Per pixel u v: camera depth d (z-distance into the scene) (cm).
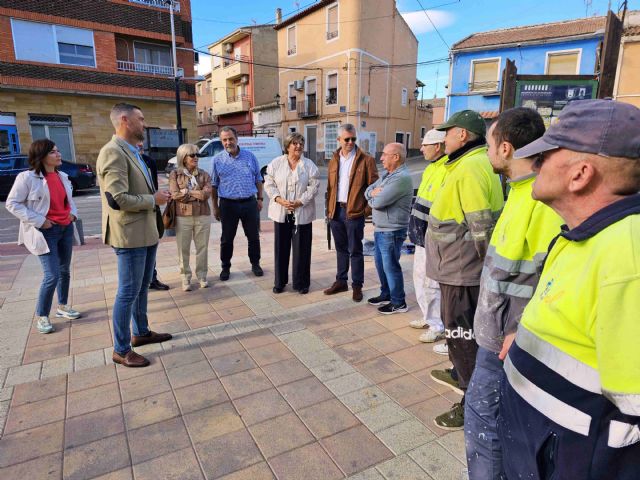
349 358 314
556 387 102
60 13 1705
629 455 95
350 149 417
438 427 237
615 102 95
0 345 332
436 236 229
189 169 452
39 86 1692
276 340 344
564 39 1789
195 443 225
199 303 425
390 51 2712
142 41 1956
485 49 1975
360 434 232
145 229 292
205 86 3859
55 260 348
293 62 2834
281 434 232
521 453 115
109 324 372
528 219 157
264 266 559
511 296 164
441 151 308
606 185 96
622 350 84
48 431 234
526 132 163
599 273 90
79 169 1372
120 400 263
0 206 1178
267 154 1642
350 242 423
